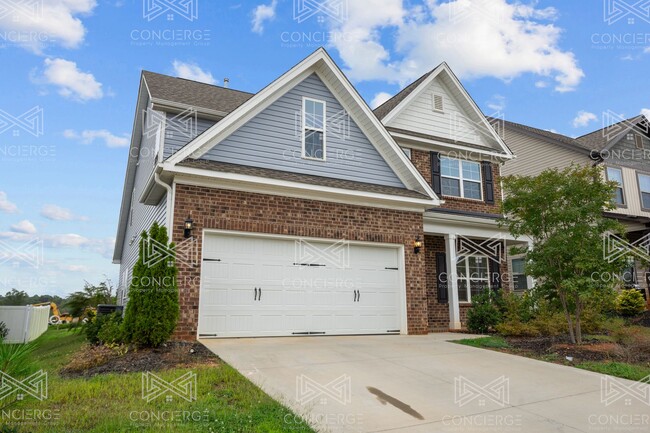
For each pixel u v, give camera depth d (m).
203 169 9.27
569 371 7.32
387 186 12.27
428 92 16.27
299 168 11.13
